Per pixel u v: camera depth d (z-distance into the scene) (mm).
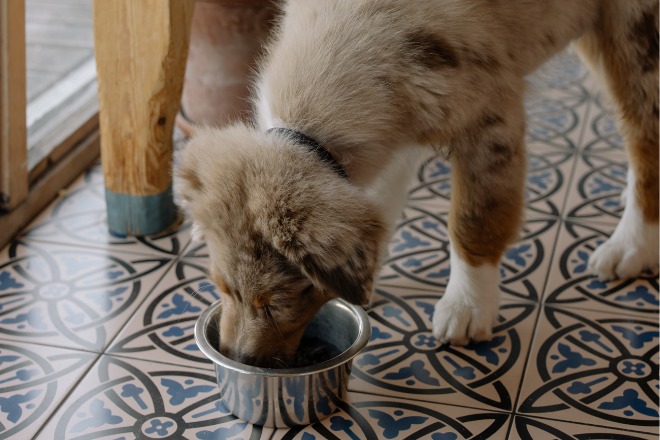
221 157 936
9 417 1017
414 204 1398
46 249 1274
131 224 1305
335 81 967
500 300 1197
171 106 1255
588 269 1253
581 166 1498
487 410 1040
